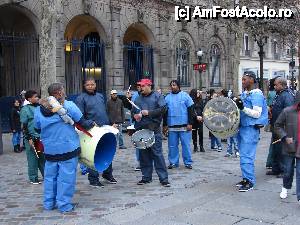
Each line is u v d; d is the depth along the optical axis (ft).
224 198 23.06
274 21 80.43
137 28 86.07
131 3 78.95
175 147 32.37
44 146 21.34
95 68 75.72
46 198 21.72
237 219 19.57
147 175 27.17
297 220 19.29
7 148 47.85
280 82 28.12
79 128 21.50
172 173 30.48
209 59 100.78
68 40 71.10
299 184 21.35
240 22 68.18
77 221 19.84
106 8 76.07
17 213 21.42
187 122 31.94
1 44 74.33
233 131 24.13
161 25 87.04
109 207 22.00
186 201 22.66
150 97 26.73
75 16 71.56
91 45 73.82
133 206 22.04
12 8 66.80
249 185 24.61
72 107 21.08
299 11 82.94
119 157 38.99
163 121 32.45
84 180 28.68
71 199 22.18
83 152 21.66
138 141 25.38
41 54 39.24
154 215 20.42
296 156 21.11
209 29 100.07
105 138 23.18
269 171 29.37
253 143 24.45
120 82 78.02
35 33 68.69
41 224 19.56
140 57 84.64
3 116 62.03
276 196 23.25
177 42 91.25
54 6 38.73
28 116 27.20
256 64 126.93
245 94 24.73
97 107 26.53
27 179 30.07
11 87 74.02
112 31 77.00
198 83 96.94
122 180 28.63
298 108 21.16
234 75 68.59
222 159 36.73
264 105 24.31
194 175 29.60
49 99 20.54
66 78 72.28
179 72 92.68
